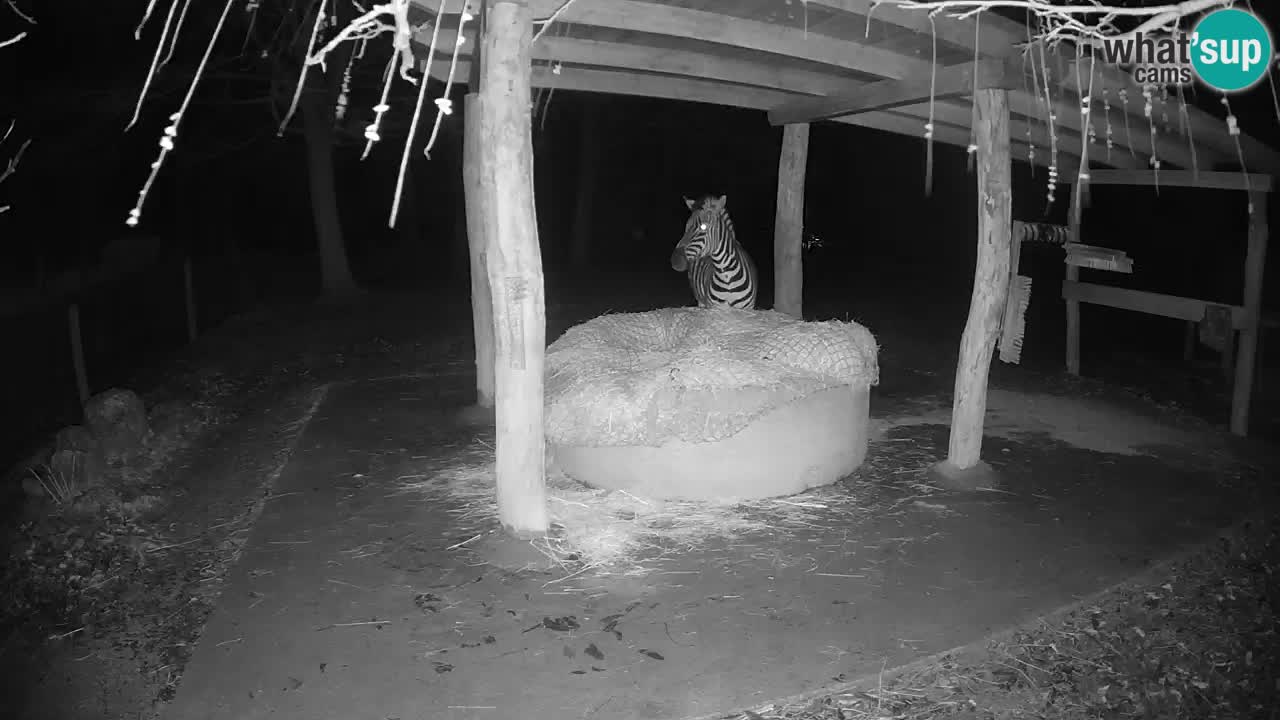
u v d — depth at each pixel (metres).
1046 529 4.82
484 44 4.15
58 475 5.88
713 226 7.14
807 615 3.86
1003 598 4.03
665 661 3.50
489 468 5.80
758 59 6.04
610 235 22.73
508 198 4.23
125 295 12.73
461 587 4.12
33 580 4.64
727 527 4.82
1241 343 6.82
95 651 3.92
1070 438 6.58
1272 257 10.52
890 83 5.95
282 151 21.23
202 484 6.00
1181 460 6.06
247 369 9.65
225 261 19.36
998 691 3.35
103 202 16.14
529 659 3.52
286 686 3.34
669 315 6.41
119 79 12.49
